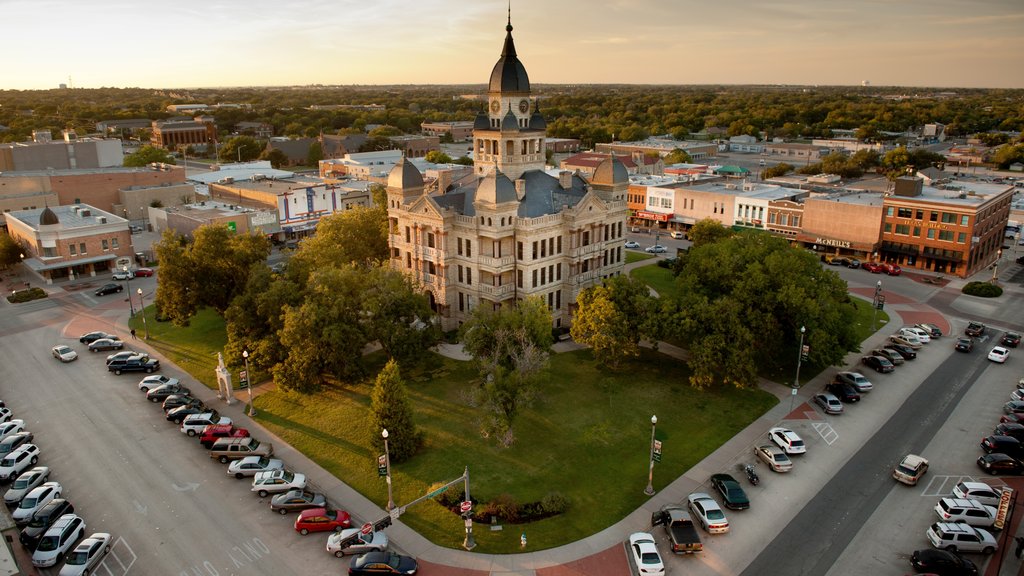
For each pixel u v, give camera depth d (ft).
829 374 264.11
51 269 403.13
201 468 202.69
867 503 182.39
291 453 209.87
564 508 179.73
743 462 202.59
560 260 311.27
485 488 190.60
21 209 487.20
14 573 134.00
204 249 290.97
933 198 414.00
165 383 254.06
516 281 302.04
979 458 199.62
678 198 533.96
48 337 310.65
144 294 375.66
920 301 355.97
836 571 157.17
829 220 444.55
